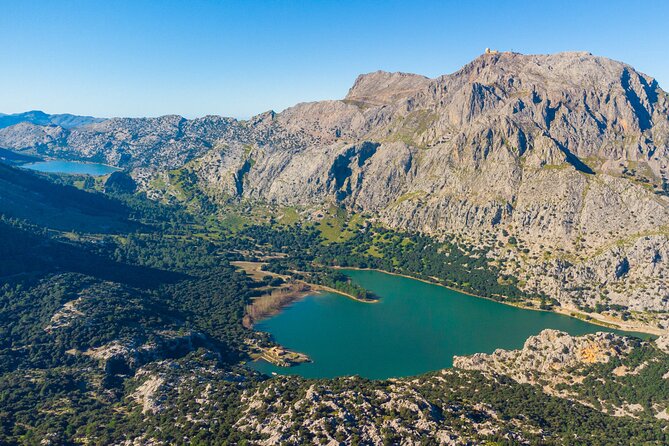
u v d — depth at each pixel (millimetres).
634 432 181625
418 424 166125
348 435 157250
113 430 187625
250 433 165750
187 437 170500
